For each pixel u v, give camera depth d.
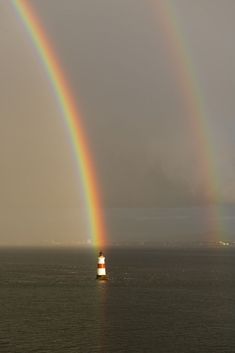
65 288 106.00
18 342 51.34
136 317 67.31
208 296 92.31
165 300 86.19
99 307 77.00
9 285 112.62
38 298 88.62
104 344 50.72
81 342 51.53
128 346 50.03
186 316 68.38
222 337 54.53
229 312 72.25
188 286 111.56
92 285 112.88
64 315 68.81
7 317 66.81
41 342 51.44
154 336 54.84
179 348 49.38
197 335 55.56
